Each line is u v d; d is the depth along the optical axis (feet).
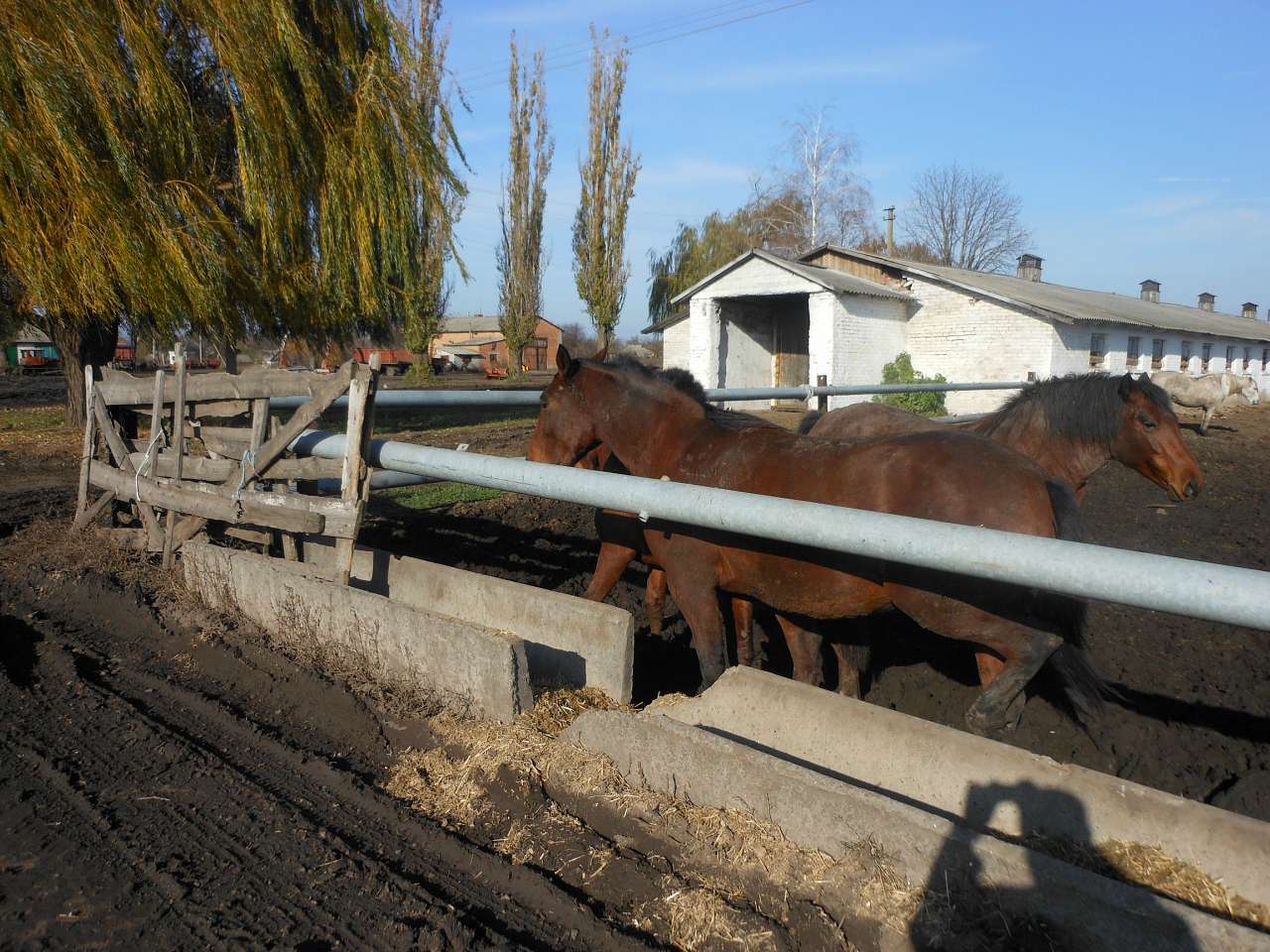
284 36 40.40
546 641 13.61
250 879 8.56
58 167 35.35
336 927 7.82
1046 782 8.83
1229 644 16.84
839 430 17.61
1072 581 7.44
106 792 10.17
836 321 71.67
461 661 11.90
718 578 12.61
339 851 9.04
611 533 15.25
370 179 44.21
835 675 16.80
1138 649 16.76
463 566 21.95
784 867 8.36
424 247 50.96
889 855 7.98
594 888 8.40
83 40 35.04
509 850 9.06
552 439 15.43
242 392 16.80
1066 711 13.88
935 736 9.66
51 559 19.15
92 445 20.84
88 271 36.37
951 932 7.33
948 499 10.38
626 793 9.77
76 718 12.09
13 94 34.24
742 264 75.46
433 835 9.32
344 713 12.33
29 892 8.38
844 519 8.75
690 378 14.35
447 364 201.87
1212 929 6.32
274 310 44.91
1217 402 61.26
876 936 7.54
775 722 10.91
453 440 48.47
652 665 16.79
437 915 7.93
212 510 16.80
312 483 18.76
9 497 28.89
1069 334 73.82
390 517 27.30
